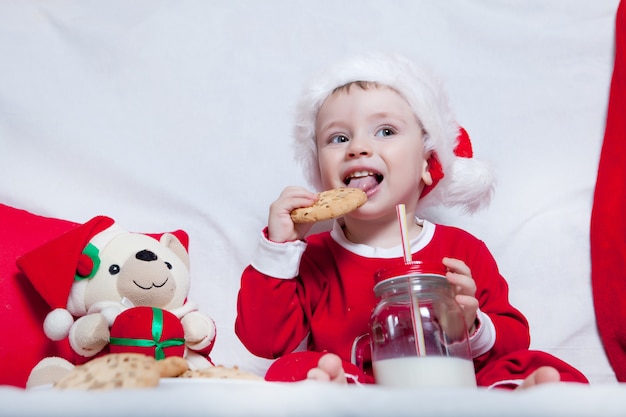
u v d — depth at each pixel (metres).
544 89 1.60
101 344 1.01
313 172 1.37
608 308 1.38
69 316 1.05
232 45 1.67
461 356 0.90
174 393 0.45
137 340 0.99
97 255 1.10
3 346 1.09
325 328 1.22
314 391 0.46
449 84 1.62
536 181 1.54
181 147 1.60
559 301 1.44
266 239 1.16
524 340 1.18
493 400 0.44
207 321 1.13
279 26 1.68
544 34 1.64
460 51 1.64
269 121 1.62
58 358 1.05
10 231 1.22
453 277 1.02
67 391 0.47
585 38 1.62
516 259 1.48
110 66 1.64
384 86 1.25
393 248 1.26
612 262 1.38
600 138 1.56
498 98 1.61
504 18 1.66
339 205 1.09
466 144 1.43
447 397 0.44
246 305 1.19
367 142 1.20
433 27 1.66
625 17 1.54
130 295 1.08
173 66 1.65
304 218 1.12
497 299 1.24
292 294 1.19
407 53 1.53
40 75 1.62
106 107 1.61
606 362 1.40
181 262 1.19
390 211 1.24
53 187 1.53
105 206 1.54
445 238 1.30
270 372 0.99
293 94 1.63
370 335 0.95
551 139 1.57
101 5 1.68
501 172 1.55
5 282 1.14
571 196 1.52
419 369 0.86
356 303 1.22
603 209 1.42
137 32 1.67
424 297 0.91
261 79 1.65
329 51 1.66
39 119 1.58
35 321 1.13
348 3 1.68
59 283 1.07
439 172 1.31
